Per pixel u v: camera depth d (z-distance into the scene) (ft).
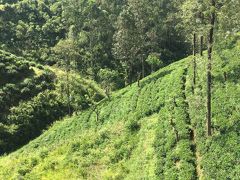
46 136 233.55
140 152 157.58
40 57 338.34
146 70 318.24
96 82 318.65
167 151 143.23
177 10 325.01
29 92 280.31
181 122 155.12
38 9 401.08
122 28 284.82
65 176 160.25
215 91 163.43
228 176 112.57
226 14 122.72
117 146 172.04
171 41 352.49
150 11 317.22
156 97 196.75
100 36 347.97
